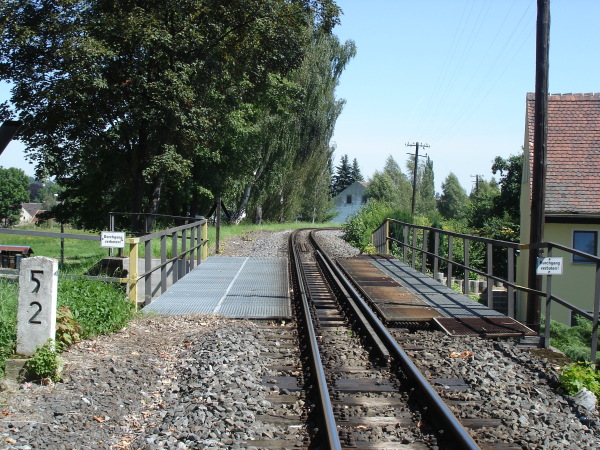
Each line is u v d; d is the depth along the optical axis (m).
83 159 26.56
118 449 5.14
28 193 110.88
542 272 9.05
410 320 10.17
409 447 5.21
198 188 36.00
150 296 11.48
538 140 11.14
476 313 10.72
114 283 10.49
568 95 24.52
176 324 9.87
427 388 6.20
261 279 14.84
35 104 22.91
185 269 15.23
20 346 6.89
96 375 6.86
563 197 20.67
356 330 9.70
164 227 31.61
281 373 7.30
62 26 21.98
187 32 23.53
